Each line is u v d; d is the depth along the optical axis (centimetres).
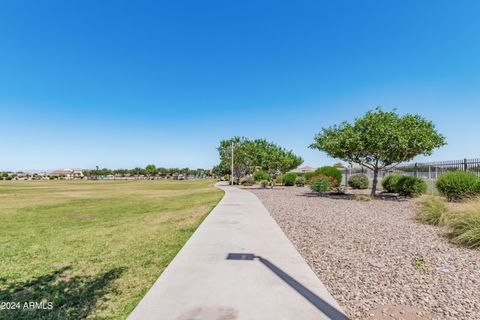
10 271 581
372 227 917
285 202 1683
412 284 470
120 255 680
